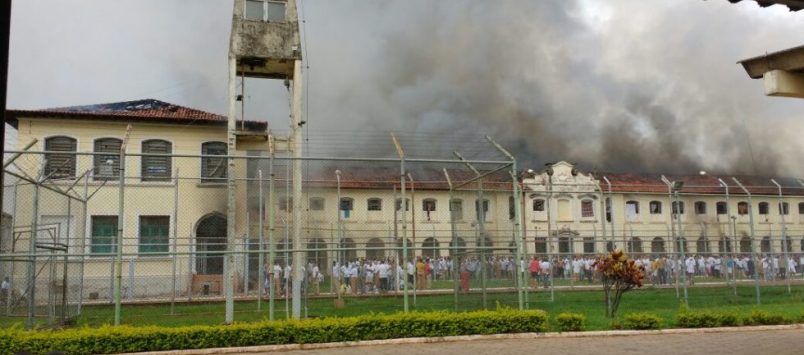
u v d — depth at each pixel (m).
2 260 13.68
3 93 2.89
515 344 12.47
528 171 46.88
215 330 11.97
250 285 22.89
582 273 32.69
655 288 27.08
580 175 49.62
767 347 11.88
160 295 23.72
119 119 29.80
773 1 7.38
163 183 24.52
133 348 11.52
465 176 30.23
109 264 25.28
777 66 10.30
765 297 22.83
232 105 19.11
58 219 24.81
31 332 11.44
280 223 22.02
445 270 25.89
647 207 50.56
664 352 11.33
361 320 12.80
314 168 22.05
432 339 12.88
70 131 29.42
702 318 14.82
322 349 12.02
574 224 48.75
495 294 16.41
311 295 21.45
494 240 21.09
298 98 19.47
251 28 19.69
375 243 37.84
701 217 51.12
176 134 30.62
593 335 13.68
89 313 18.09
